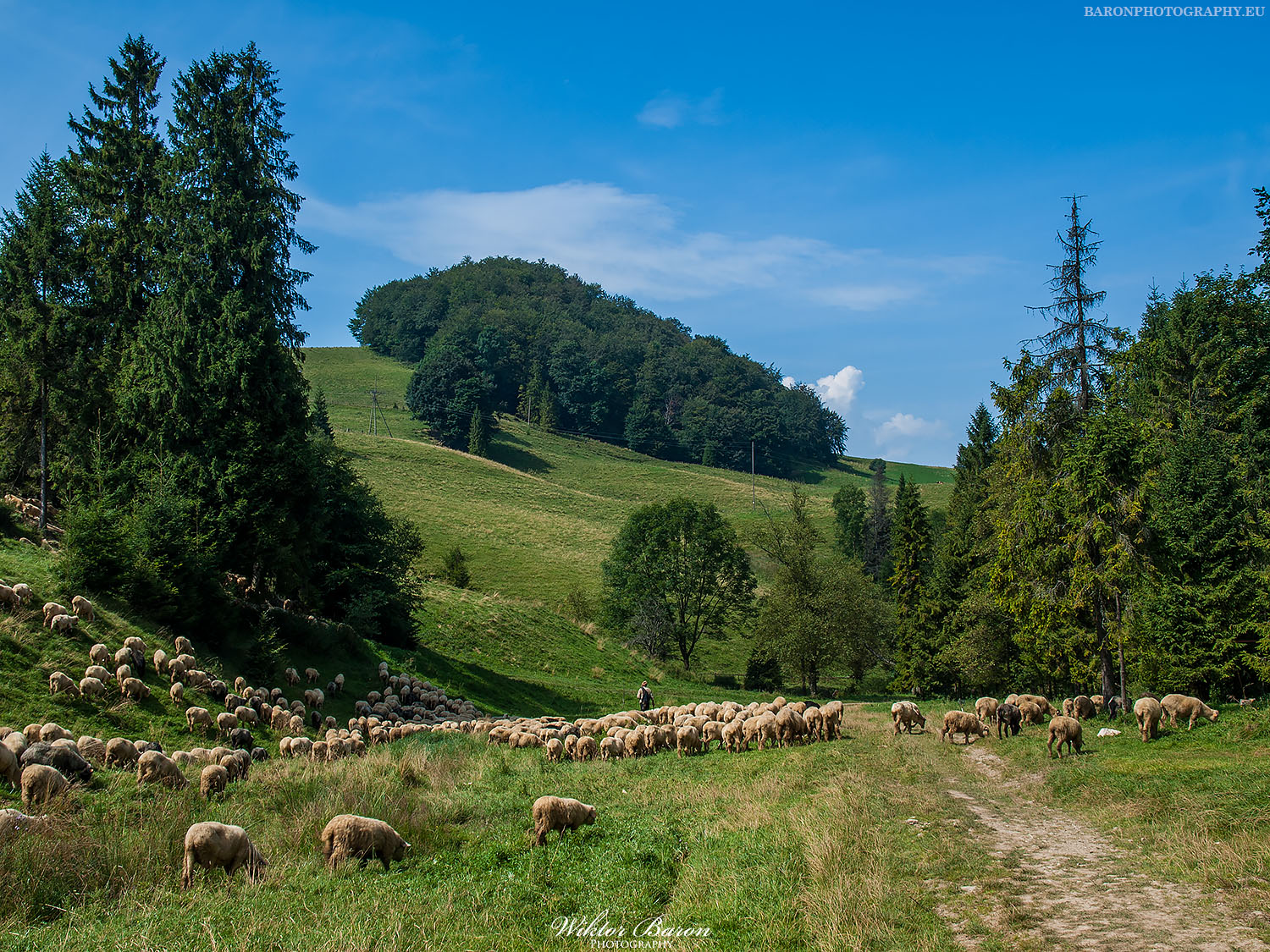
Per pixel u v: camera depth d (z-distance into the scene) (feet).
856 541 321.73
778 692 193.67
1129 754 51.62
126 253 112.16
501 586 232.94
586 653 182.09
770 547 200.64
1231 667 85.15
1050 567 87.56
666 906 32.60
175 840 38.37
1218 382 104.47
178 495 96.58
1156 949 24.29
